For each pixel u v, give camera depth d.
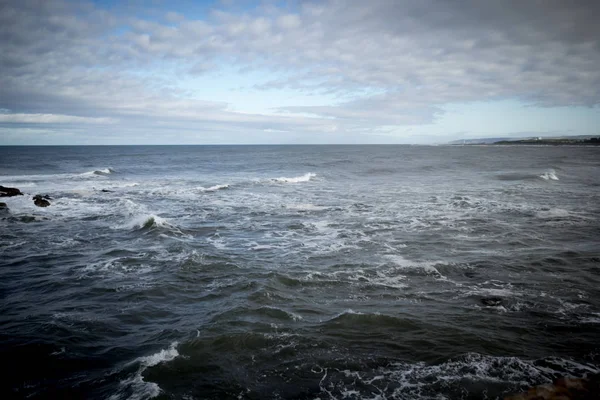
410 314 7.81
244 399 5.43
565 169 41.94
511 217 17.00
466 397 5.36
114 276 10.24
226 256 11.80
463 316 7.71
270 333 7.14
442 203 20.91
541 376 5.79
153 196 24.39
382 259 11.38
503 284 9.39
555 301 8.40
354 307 8.20
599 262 10.90
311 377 5.89
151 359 6.36
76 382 5.83
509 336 6.93
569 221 16.08
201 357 6.43
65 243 13.44
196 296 8.96
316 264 11.01
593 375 5.79
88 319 7.88
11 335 7.18
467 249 12.27
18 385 5.76
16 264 11.22
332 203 21.44
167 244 13.22
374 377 5.85
